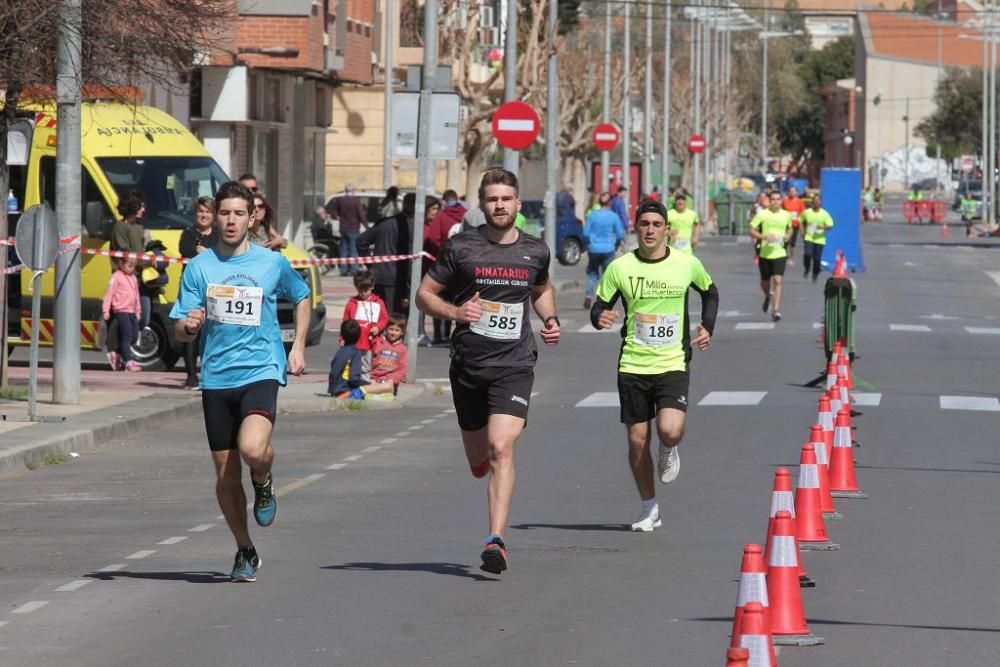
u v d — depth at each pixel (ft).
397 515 104.37
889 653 68.74
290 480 119.44
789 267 409.69
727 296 320.29
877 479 118.83
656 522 98.89
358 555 90.99
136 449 137.49
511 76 271.90
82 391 168.35
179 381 180.04
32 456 128.06
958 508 106.73
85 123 198.18
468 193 379.35
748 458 128.57
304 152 387.14
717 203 648.79
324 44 348.59
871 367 199.62
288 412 162.61
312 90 389.60
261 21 325.21
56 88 153.58
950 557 90.38
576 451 132.98
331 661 67.56
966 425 149.28
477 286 85.66
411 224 212.84
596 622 74.38
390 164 392.27
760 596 59.52
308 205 403.13
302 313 83.35
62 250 155.53
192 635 72.38
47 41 153.28
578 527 99.81
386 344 171.12
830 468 115.03
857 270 401.08
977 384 182.70
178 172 198.80
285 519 103.19
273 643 70.74
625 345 98.27
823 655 68.33
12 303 199.52
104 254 188.24
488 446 88.79
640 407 98.02
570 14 472.85
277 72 348.38
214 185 201.16
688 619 74.84
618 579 84.02
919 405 163.84
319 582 83.56
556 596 80.02
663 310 97.40
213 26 175.52
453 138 185.37
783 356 213.05
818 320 268.00
